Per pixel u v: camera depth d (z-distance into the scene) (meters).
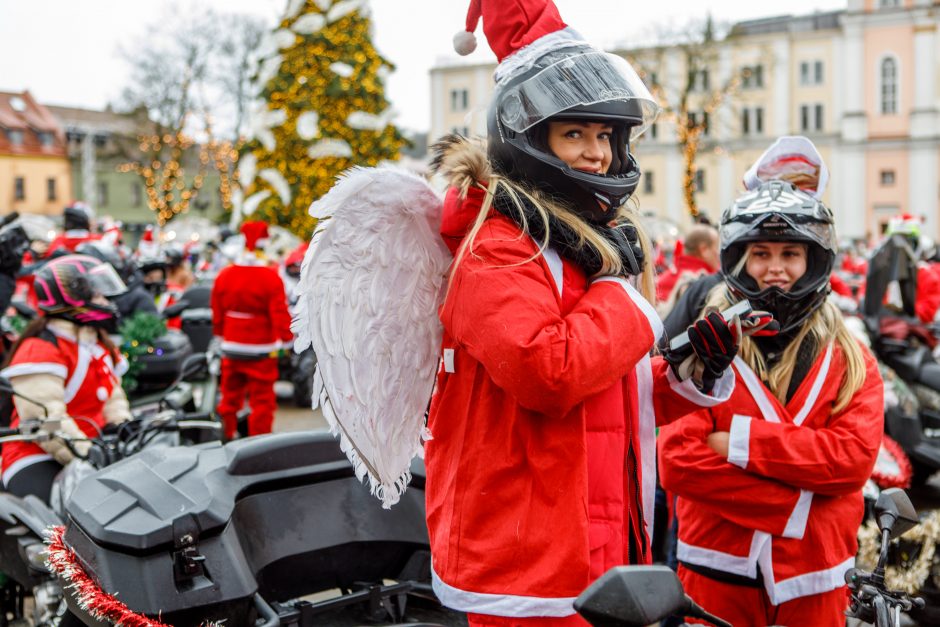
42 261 8.91
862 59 52.38
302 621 2.46
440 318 1.96
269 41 13.78
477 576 1.88
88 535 2.40
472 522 1.91
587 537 1.85
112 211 65.25
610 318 1.84
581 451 1.87
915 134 51.84
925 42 51.44
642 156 54.03
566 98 1.90
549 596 1.83
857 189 53.12
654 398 2.11
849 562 2.70
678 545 2.84
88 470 3.64
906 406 6.03
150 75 43.22
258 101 13.94
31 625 3.80
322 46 13.41
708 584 2.73
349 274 1.95
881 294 6.19
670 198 53.75
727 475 2.62
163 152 48.16
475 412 1.95
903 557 3.84
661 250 9.98
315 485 2.71
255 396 7.47
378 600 2.60
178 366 6.41
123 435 3.94
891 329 6.15
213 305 7.51
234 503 2.52
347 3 13.51
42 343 4.07
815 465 2.56
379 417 2.03
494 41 2.05
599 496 1.91
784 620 2.65
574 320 1.84
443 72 55.69
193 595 2.32
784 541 2.62
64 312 4.14
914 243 6.63
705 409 2.70
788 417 2.66
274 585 2.60
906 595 1.99
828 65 53.19
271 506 2.63
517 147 1.93
